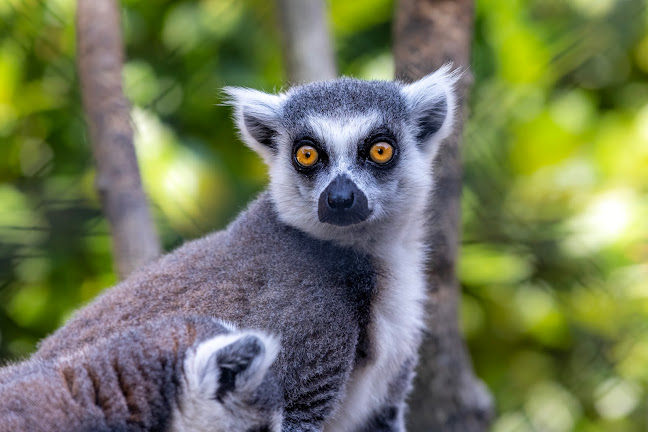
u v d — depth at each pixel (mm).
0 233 11586
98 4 9711
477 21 13508
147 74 12984
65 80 12758
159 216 12156
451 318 9336
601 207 13438
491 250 13258
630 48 14547
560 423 13594
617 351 13594
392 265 8281
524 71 13750
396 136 8727
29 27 12500
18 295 12289
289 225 8328
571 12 14227
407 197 8648
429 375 9352
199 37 13055
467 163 13438
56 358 6816
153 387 6172
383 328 7957
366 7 13305
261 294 7477
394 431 8625
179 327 6613
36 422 5820
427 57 9344
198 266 7773
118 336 6613
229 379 6379
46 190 12344
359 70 13438
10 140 12750
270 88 13234
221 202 12711
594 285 13430
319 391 7309
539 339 13523
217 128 13227
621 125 14828
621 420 13609
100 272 12461
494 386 13609
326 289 7617
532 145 14078
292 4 10352
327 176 8461
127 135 9625
